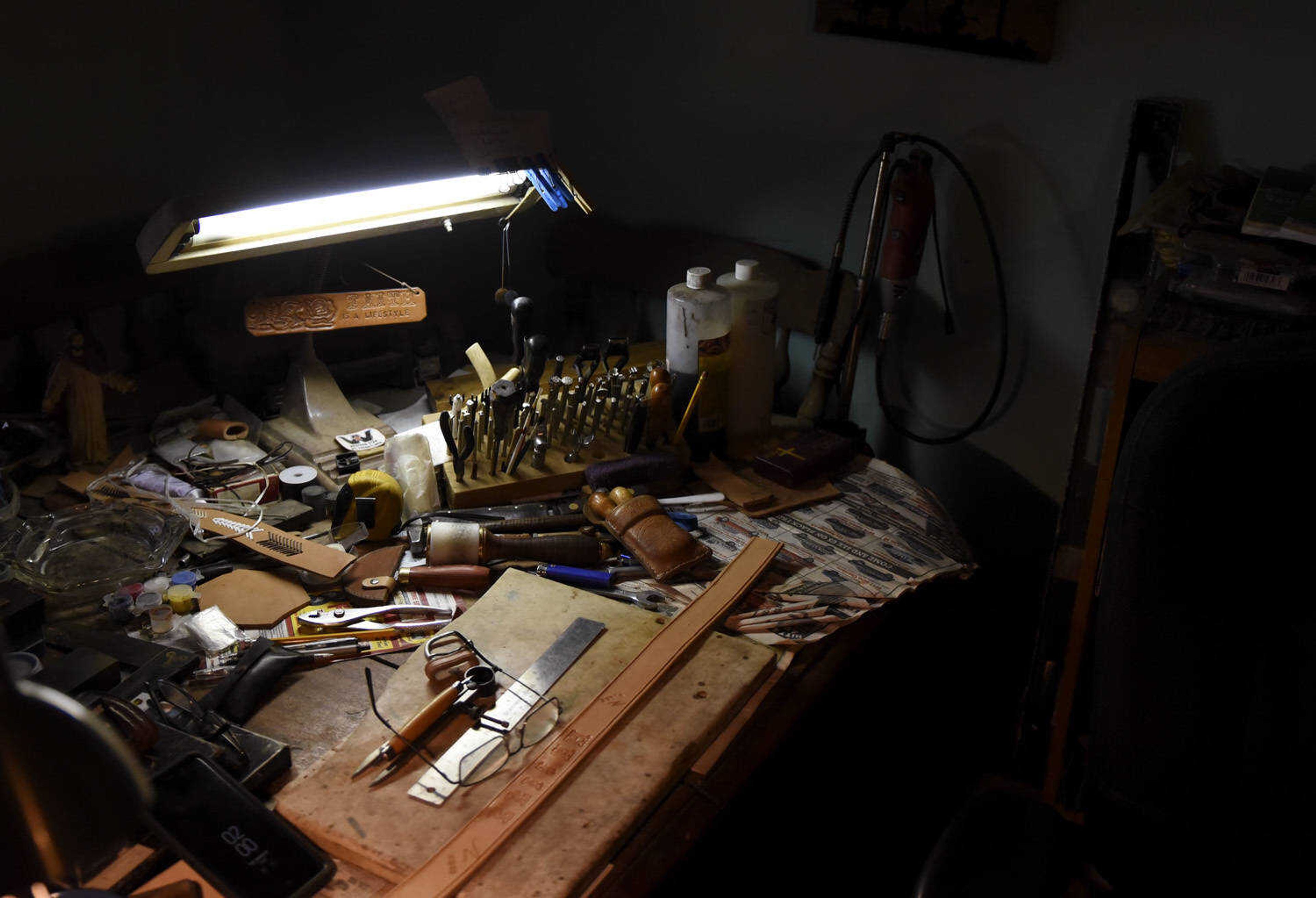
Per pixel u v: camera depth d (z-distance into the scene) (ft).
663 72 6.79
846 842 5.90
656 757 3.70
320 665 4.20
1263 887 3.33
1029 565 6.59
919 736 6.50
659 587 4.72
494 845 3.33
